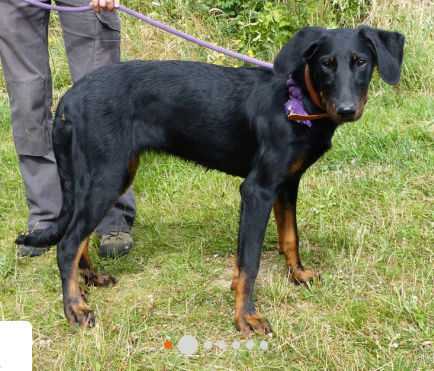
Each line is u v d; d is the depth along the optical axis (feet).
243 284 9.68
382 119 18.34
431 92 20.63
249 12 23.09
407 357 8.95
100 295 10.82
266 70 10.35
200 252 12.45
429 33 22.82
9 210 14.35
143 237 13.12
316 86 9.52
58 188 12.74
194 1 24.88
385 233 12.56
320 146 9.87
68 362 8.98
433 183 14.73
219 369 8.87
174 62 10.50
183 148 10.71
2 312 9.64
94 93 10.03
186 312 10.19
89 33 11.37
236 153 10.47
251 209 9.80
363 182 14.96
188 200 14.75
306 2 21.52
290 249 11.08
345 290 10.71
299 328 9.69
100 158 10.00
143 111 10.28
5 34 11.24
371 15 22.95
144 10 25.57
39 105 11.87
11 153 17.33
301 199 14.33
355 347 9.23
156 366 8.88
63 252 10.04
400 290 10.61
